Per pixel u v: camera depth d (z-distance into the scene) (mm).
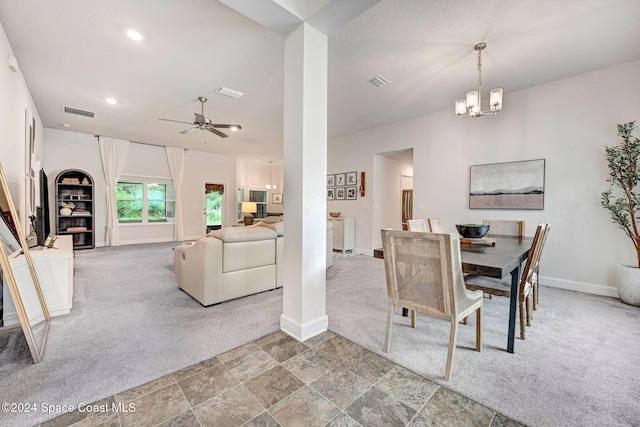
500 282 2270
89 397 1473
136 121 5301
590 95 3252
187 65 3184
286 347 2012
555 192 3506
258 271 3156
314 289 2193
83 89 3834
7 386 1552
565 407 1425
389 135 5344
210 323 2391
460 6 2176
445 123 4531
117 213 6730
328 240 4418
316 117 2172
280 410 1399
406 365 1793
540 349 1982
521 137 3760
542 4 2146
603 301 2979
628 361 1833
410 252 1767
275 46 2809
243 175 9836
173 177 7566
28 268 2355
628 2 2104
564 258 3457
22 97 3414
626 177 2949
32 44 2777
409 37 2592
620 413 1384
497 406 1432
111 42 2748
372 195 5723
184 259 3150
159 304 2846
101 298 3025
